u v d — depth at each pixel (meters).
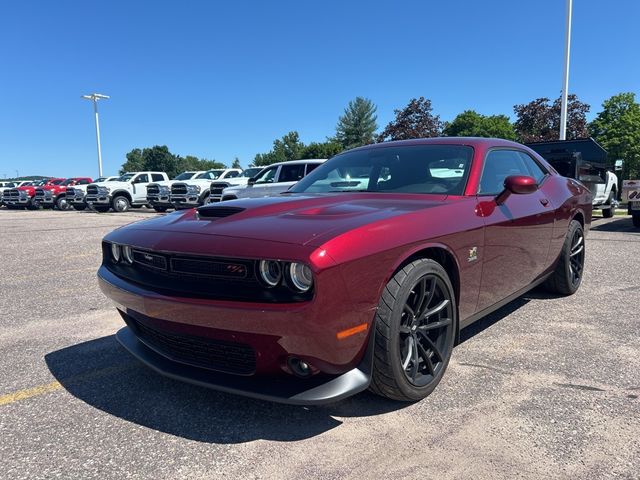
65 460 2.23
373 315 2.38
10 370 3.27
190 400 2.80
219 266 2.34
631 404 2.62
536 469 2.08
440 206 2.88
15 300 5.16
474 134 53.69
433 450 2.24
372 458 2.20
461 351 3.43
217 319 2.26
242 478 2.08
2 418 2.62
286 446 2.31
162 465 2.18
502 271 3.38
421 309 2.69
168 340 2.65
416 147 3.79
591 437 2.32
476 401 2.69
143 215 20.66
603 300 4.69
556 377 2.97
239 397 2.82
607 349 3.41
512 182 3.25
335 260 2.17
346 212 2.67
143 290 2.55
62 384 3.04
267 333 2.18
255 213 2.77
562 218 4.40
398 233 2.49
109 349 3.64
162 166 117.44
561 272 4.63
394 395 2.58
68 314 4.60
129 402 2.78
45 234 12.25
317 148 78.50
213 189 17.75
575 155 10.16
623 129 43.12
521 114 38.88
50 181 32.22
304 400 2.23
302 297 2.17
